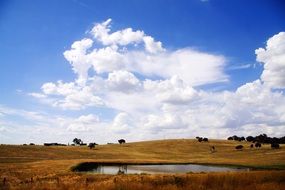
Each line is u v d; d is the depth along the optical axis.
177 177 33.19
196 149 159.25
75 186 29.08
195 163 94.12
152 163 93.69
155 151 153.25
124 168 74.81
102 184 29.78
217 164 90.62
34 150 117.12
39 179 38.84
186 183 30.16
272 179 32.31
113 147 163.50
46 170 53.00
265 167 77.62
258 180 31.30
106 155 125.50
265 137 184.12
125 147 164.88
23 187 29.09
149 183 30.41
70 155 115.56
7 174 45.81
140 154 138.38
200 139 183.62
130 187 26.78
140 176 38.41
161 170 70.50
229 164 89.50
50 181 35.97
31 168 57.25
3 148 110.12
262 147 150.25
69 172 48.41
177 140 188.00
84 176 40.81
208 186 27.81
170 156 134.25
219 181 30.73
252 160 103.12
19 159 90.06
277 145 139.88
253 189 25.38
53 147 136.38
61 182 33.69
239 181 30.50
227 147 162.00
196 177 32.59
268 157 110.75
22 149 114.94
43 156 105.19
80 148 149.88
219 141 185.12
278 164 83.69
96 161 89.81
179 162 96.44
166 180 32.12
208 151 152.50
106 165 83.12
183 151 154.25
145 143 180.25
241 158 116.31
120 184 28.19
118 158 116.88
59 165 65.75
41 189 27.44
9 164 68.19
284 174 35.06
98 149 149.38
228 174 34.66
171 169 73.75
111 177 38.94
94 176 40.84
